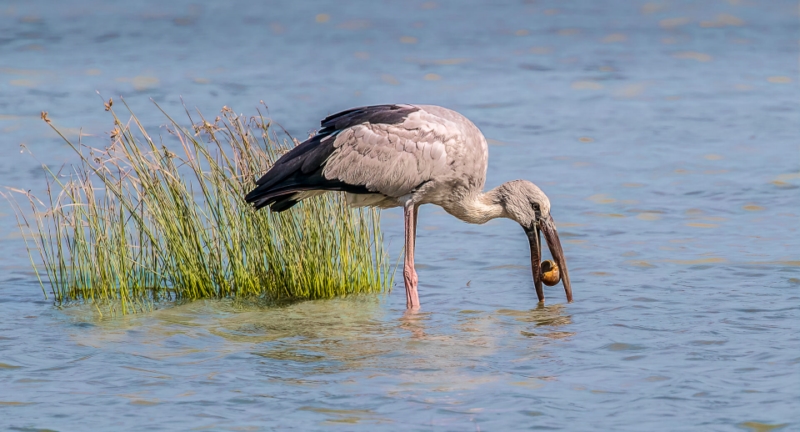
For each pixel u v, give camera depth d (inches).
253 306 486.6
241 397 356.8
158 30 1528.1
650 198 709.9
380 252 534.0
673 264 546.6
